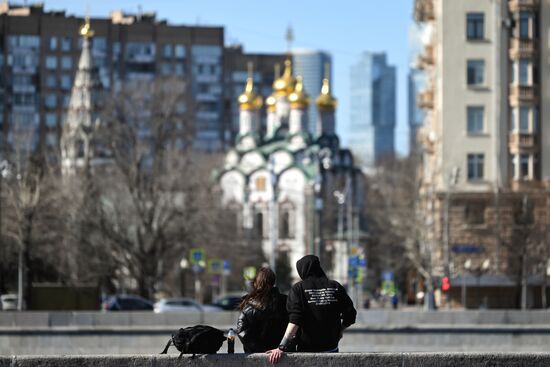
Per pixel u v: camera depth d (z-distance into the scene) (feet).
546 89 359.66
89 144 397.19
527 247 347.77
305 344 80.12
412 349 235.40
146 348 231.50
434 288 358.64
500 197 354.95
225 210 539.70
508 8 360.28
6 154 395.55
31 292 329.93
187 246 392.06
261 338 81.51
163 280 433.07
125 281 451.94
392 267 558.97
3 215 350.23
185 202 376.89
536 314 251.19
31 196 338.95
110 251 363.15
